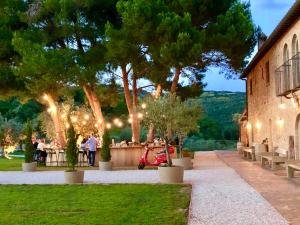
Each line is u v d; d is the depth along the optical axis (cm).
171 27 2172
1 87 2758
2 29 2616
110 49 2297
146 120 1719
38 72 2345
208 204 1091
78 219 974
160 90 2634
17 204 1197
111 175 1909
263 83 2689
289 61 1944
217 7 2455
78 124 3247
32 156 2212
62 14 2392
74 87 2644
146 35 2238
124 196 1272
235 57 2597
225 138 5631
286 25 1939
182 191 1337
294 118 1928
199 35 2233
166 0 2400
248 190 1299
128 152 2522
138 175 1889
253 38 2622
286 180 1532
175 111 1712
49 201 1233
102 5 2456
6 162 2914
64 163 2623
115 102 3155
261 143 2628
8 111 5244
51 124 3444
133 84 2727
